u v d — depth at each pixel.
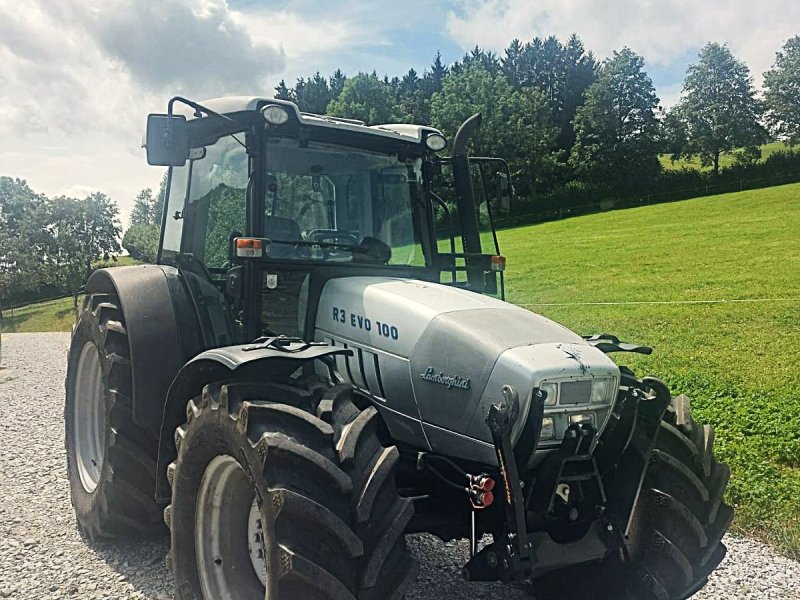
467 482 3.44
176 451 3.77
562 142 89.38
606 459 3.50
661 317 15.73
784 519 5.25
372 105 63.03
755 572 4.55
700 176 63.00
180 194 4.94
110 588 4.15
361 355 3.74
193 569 3.54
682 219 40.41
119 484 4.41
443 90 72.38
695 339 13.20
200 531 3.52
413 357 3.50
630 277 22.95
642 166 71.19
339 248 4.16
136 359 4.25
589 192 64.44
